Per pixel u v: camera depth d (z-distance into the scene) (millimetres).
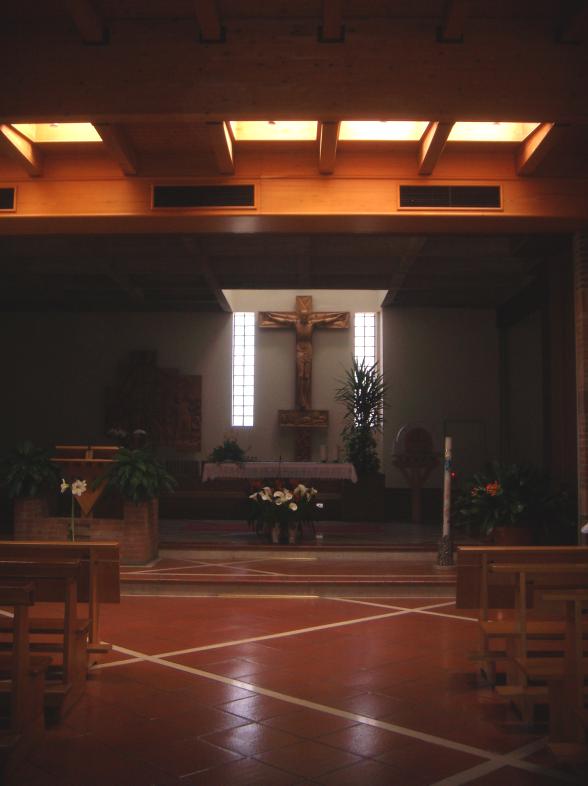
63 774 4090
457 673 6141
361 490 16891
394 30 7977
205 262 14703
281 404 19656
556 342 13125
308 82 8000
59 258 14781
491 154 10711
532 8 7766
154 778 4043
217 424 19391
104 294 17859
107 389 19312
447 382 18859
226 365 19516
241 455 17234
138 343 19531
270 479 14469
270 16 7879
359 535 14109
